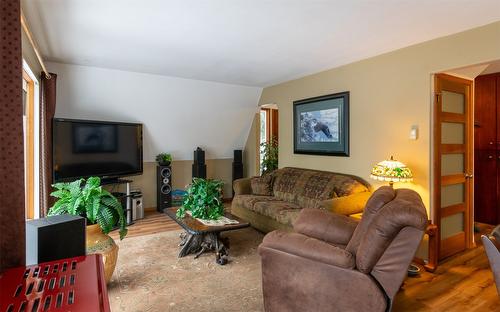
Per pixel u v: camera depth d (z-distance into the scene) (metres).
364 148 3.94
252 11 2.52
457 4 2.38
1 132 1.16
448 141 3.49
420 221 1.63
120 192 5.21
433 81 3.23
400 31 2.95
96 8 2.47
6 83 1.16
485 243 1.47
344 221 2.57
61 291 0.87
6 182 1.17
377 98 3.76
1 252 1.16
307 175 4.36
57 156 4.12
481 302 2.51
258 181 4.91
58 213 2.34
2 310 0.76
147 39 3.20
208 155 6.41
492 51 2.74
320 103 4.56
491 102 4.73
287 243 2.08
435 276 2.99
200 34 3.04
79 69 4.30
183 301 2.48
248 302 2.47
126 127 5.06
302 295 2.03
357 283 1.82
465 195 3.72
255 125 6.59
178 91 5.20
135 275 2.94
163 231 4.45
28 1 2.35
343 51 3.60
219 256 3.25
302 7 2.44
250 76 4.92
